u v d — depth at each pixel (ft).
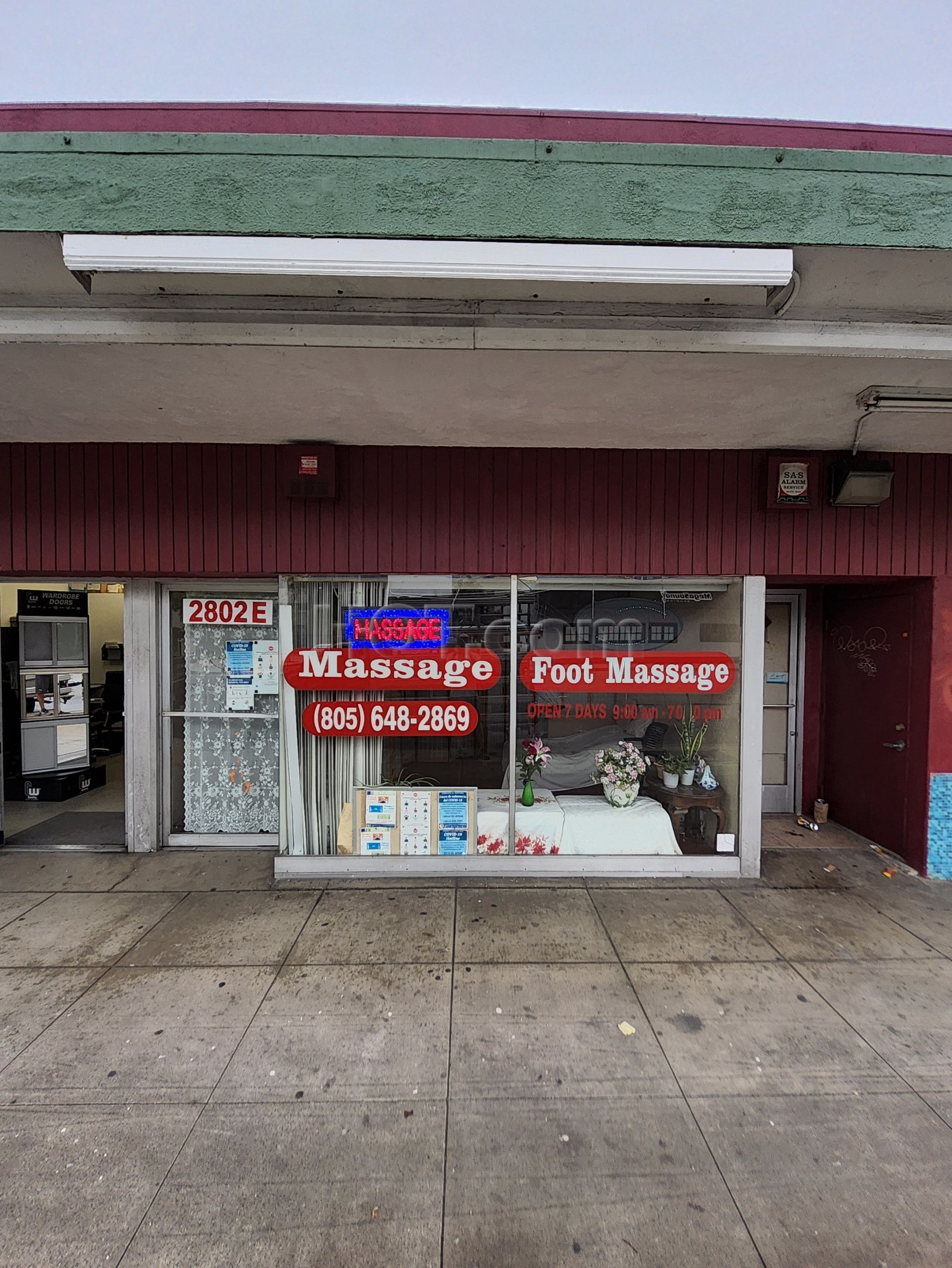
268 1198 6.52
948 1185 6.73
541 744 15.15
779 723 19.84
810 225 6.97
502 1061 8.52
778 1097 7.94
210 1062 8.46
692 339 8.93
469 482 14.53
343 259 6.91
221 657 16.75
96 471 14.47
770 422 12.69
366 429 13.26
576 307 8.68
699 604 15.08
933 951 11.50
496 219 6.88
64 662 22.25
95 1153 7.03
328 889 14.10
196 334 8.76
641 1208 6.46
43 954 11.18
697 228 6.96
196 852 16.42
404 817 15.01
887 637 16.47
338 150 6.78
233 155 6.76
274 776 16.89
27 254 7.52
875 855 16.34
